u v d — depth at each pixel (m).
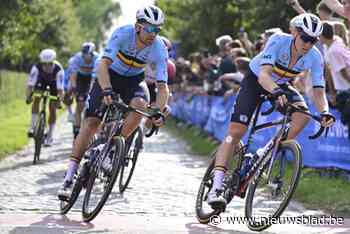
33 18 37.56
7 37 34.88
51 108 22.53
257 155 10.52
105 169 10.82
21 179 15.83
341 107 15.27
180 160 20.66
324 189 14.08
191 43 50.53
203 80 28.62
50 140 22.86
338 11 14.95
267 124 10.72
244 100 10.62
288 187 9.63
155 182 15.70
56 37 73.88
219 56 27.00
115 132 11.21
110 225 10.65
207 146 24.05
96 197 11.16
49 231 9.95
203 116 28.48
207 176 11.27
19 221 10.77
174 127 36.91
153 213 11.92
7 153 21.34
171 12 58.12
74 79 21.16
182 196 13.82
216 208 10.38
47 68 19.97
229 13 40.72
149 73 17.38
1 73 48.31
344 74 15.22
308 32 9.85
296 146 9.69
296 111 10.18
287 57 10.32
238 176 10.72
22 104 52.84
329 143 15.91
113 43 11.22
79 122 21.19
